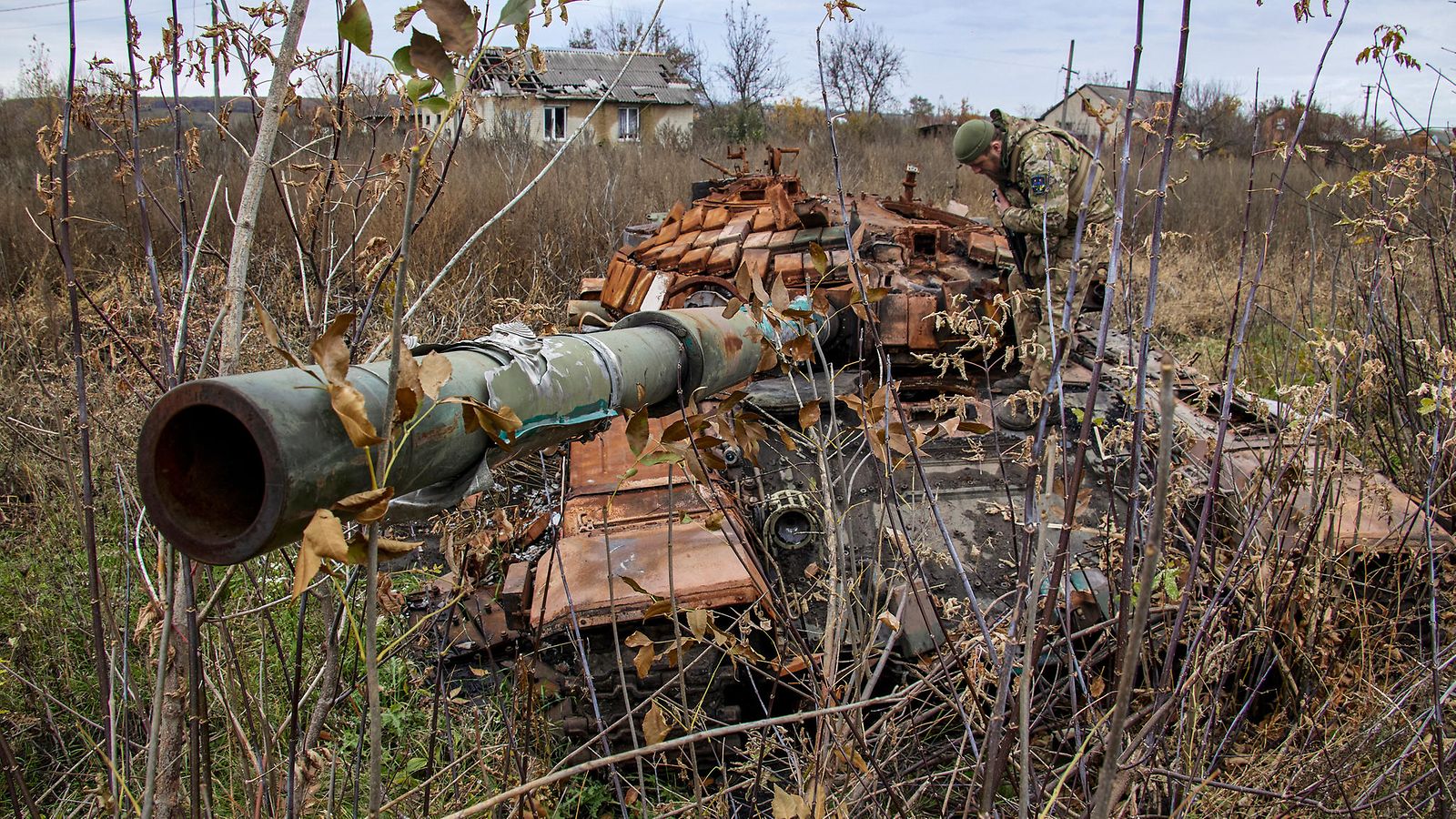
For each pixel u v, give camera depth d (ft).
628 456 15.87
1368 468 15.08
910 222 22.24
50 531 17.26
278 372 5.87
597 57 89.51
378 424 6.09
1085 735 10.40
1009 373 18.44
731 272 19.34
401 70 5.92
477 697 14.49
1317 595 11.57
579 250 39.45
